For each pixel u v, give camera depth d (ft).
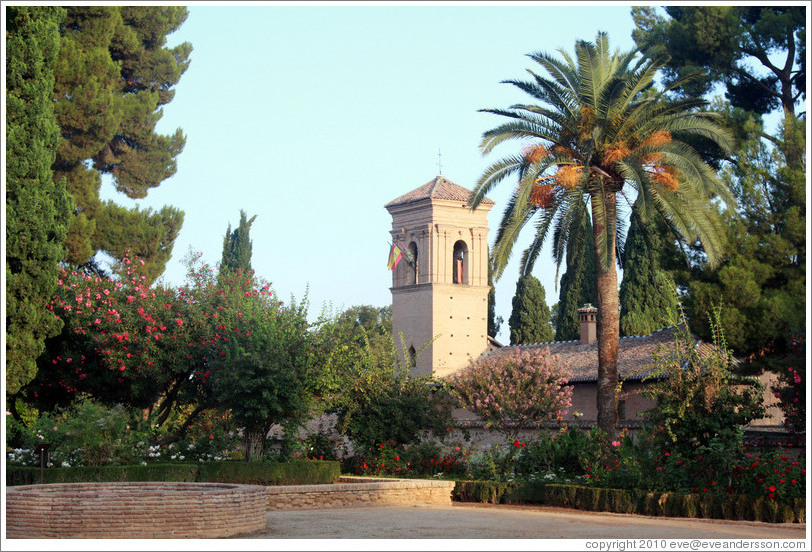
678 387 86.74
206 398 116.16
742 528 72.23
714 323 105.40
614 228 102.06
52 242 94.68
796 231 105.50
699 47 130.52
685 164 97.60
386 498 91.81
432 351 230.07
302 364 104.53
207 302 119.34
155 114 150.20
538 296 224.12
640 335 168.25
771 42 129.59
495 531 66.85
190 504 61.98
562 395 126.31
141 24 150.41
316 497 86.94
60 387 117.29
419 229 236.22
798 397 93.97
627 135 102.22
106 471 88.79
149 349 113.39
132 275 129.59
